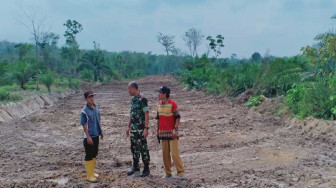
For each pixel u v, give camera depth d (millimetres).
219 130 12461
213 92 25188
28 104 19828
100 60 59031
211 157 9148
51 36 57844
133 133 7469
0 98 19859
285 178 7129
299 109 12688
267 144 10062
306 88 13312
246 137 11117
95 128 7363
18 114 17328
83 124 7176
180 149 10117
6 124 14523
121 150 10289
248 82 21375
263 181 7016
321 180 6859
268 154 9039
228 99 21156
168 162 7438
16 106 17797
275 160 8500
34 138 12094
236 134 11625
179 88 38094
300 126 11562
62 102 25172
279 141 10242
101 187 6941
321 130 10523
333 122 10586
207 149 9992
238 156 9070
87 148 7289
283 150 9305
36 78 30703
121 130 13461
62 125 14641
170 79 58844
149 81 55844
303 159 8391
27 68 29203
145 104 7422
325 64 16328
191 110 18219
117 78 64438
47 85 28547
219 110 17500
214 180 7215
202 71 33188
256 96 18281
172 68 99500
